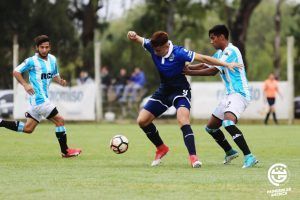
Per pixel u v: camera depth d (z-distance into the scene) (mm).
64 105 77812
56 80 37750
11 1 105688
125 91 85812
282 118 78250
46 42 36688
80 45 111812
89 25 111062
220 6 119188
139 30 121375
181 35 123125
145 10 126438
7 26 106000
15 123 37500
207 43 144500
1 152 40656
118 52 120625
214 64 31734
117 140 33875
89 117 78375
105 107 85938
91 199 23078
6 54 104750
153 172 30078
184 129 31922
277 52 119375
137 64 117438
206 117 78250
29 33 107062
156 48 31688
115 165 33250
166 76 32094
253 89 78188
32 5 107438
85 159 36344
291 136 55156
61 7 109375
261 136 55156
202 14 120125
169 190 24953
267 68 148000
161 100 32562
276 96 78125
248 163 32000
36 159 36406
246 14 114750
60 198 23250
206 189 25188
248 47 160375
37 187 25578
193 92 78312
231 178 28031
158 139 33156
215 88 78000
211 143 47281
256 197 23672
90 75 109375
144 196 23672
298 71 119750
